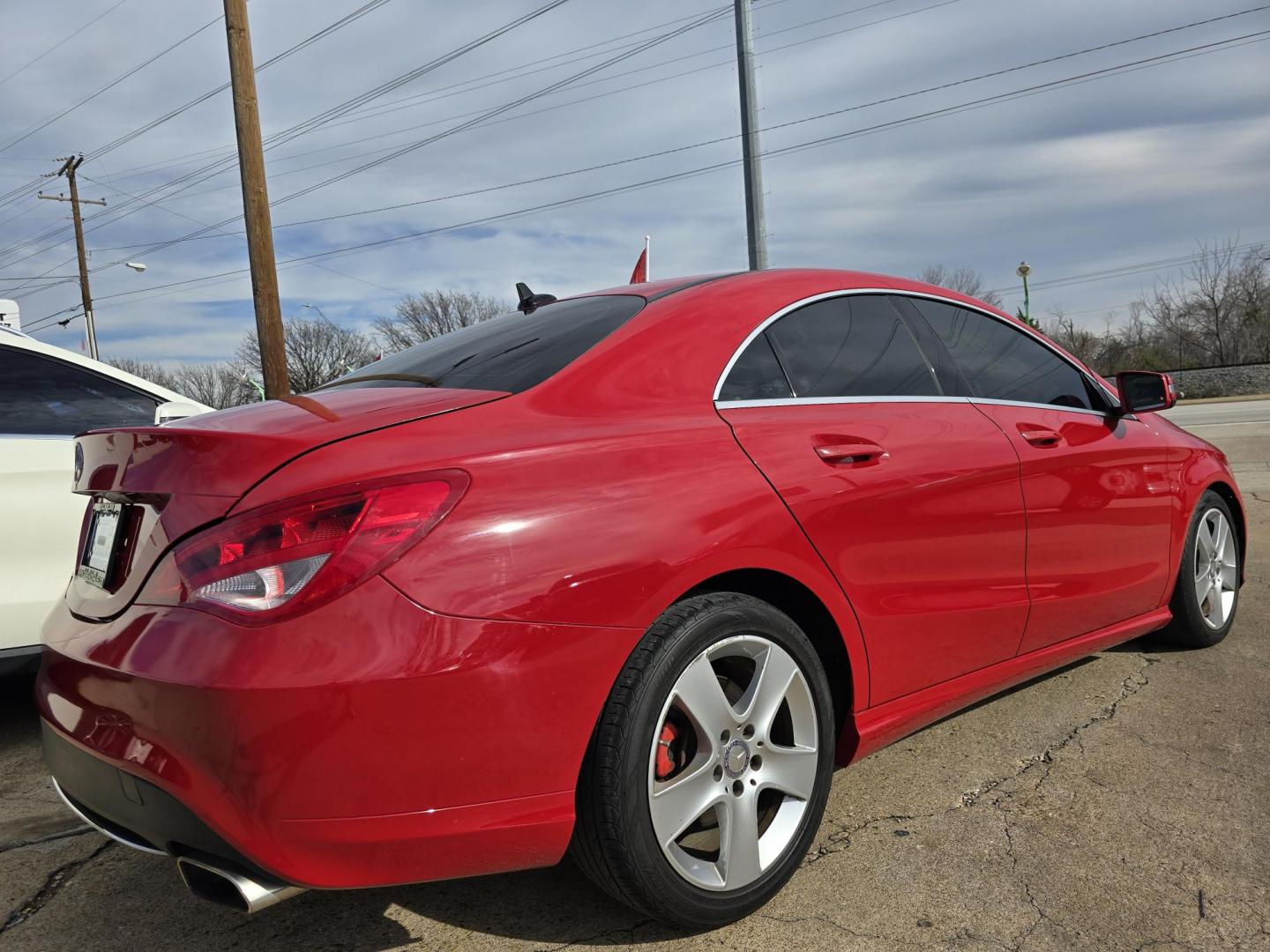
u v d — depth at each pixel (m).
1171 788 2.52
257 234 12.10
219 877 1.69
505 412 1.88
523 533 1.68
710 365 2.19
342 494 1.59
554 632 1.67
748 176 14.98
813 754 2.09
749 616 1.95
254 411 2.05
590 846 1.78
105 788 1.72
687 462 1.95
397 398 2.00
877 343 2.61
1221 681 3.34
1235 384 32.84
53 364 3.62
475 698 1.59
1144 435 3.38
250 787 1.50
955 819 2.40
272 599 1.53
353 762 1.52
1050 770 2.67
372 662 1.52
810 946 1.89
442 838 1.60
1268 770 2.61
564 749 1.69
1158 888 2.05
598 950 1.92
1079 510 2.92
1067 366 3.27
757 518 1.98
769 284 2.48
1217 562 3.75
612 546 1.76
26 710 3.84
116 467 1.91
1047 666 2.93
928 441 2.46
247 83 12.03
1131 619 3.31
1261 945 1.83
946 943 1.88
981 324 3.02
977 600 2.54
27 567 3.32
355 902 2.16
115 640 1.70
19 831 2.63
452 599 1.59
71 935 2.07
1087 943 1.86
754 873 1.96
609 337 2.16
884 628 2.27
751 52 14.88
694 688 1.86
